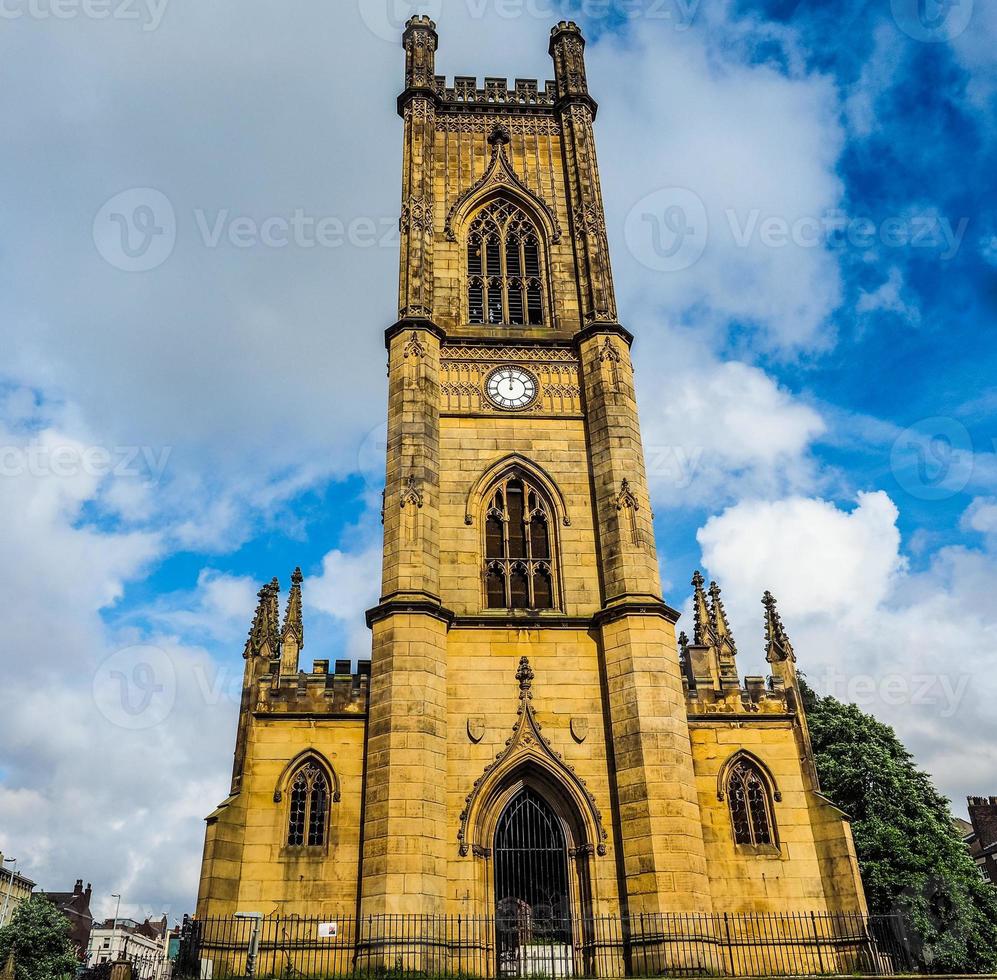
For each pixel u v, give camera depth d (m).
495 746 38.88
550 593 43.50
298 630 42.72
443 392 47.50
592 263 51.75
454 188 55.03
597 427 46.47
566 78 59.19
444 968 33.62
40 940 80.69
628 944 34.97
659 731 37.97
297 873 36.62
